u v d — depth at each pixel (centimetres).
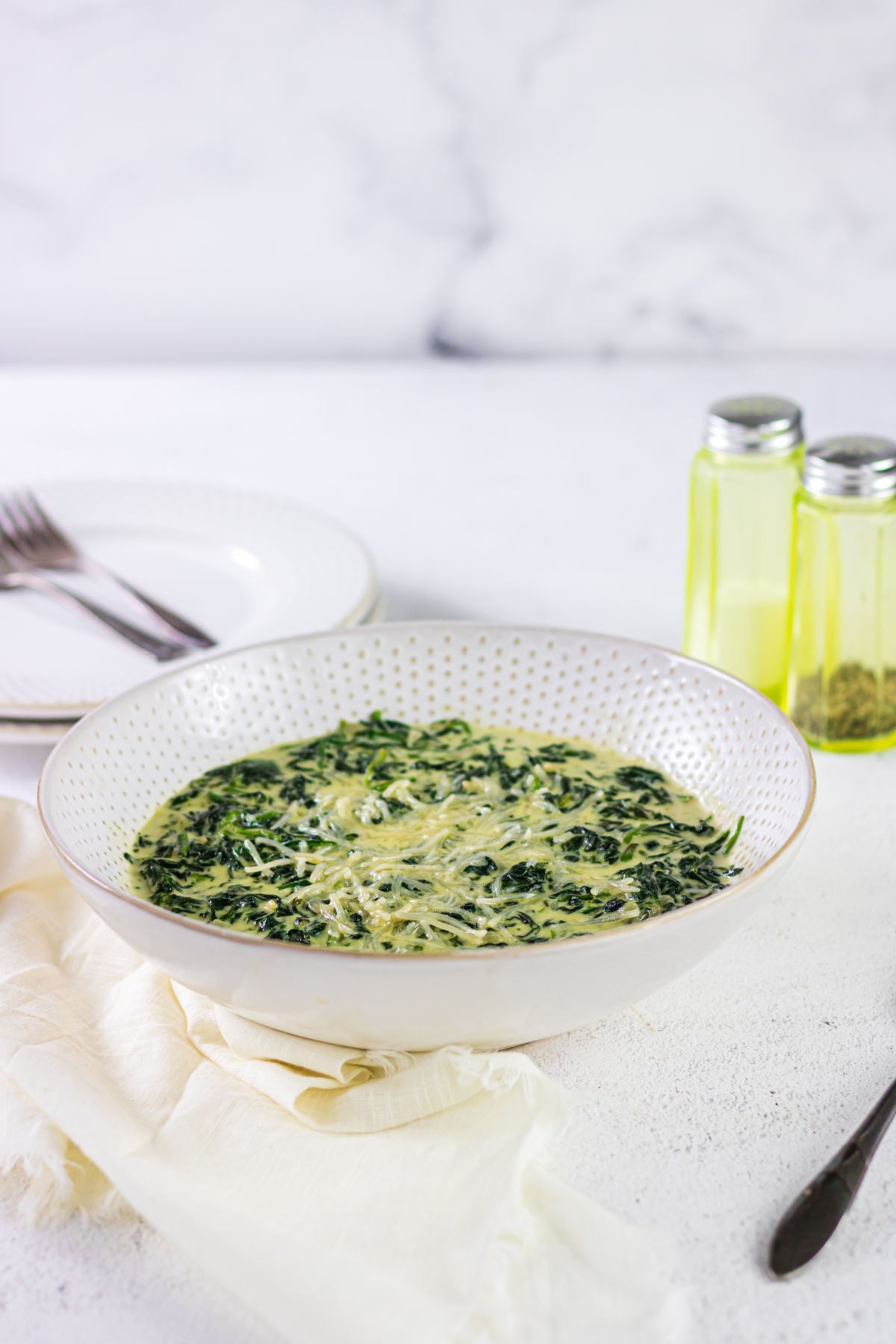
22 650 88
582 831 70
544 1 130
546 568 99
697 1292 58
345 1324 57
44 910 72
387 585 98
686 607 88
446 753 77
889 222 134
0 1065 64
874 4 127
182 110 139
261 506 100
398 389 135
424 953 60
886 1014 67
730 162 134
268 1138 61
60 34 136
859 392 124
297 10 133
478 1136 61
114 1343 58
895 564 80
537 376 138
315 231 143
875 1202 61
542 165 137
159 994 67
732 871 68
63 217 145
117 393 137
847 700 82
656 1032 67
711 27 129
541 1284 58
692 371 137
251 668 77
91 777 71
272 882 68
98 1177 62
